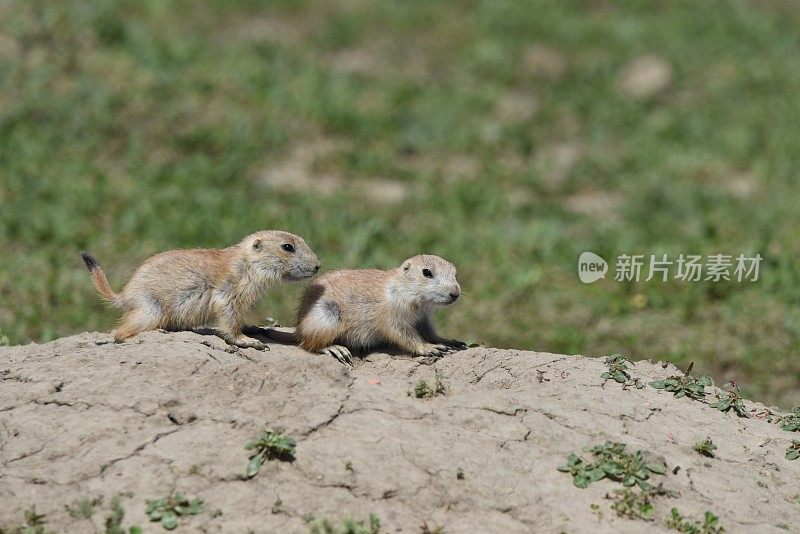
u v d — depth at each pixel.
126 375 13.53
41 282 24.56
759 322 24.31
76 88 37.78
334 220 30.72
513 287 26.62
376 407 13.14
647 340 23.61
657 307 25.61
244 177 34.28
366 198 33.94
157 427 12.59
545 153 40.75
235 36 49.38
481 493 11.95
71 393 13.21
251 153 36.34
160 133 36.28
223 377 13.49
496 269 27.89
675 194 35.53
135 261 26.44
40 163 32.53
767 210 33.47
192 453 12.12
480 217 33.19
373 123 40.72
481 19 56.22
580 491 12.15
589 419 13.52
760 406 15.30
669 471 12.76
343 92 43.53
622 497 12.09
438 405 13.41
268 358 14.77
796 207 34.00
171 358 13.88
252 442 12.12
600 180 37.94
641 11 58.97
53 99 36.81
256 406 12.96
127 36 43.44
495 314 24.77
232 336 15.19
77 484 11.70
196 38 46.69
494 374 14.90
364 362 15.45
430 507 11.70
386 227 30.88
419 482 11.95
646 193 35.66
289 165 36.59
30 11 41.72
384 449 12.34
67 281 24.81
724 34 54.88
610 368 14.97
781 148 40.91
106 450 12.18
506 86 47.88
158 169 33.41
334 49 50.97
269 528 11.19
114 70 39.84
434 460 12.27
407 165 38.28
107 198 30.67
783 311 24.94
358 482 11.84
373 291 15.36
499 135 41.41
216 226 29.11
